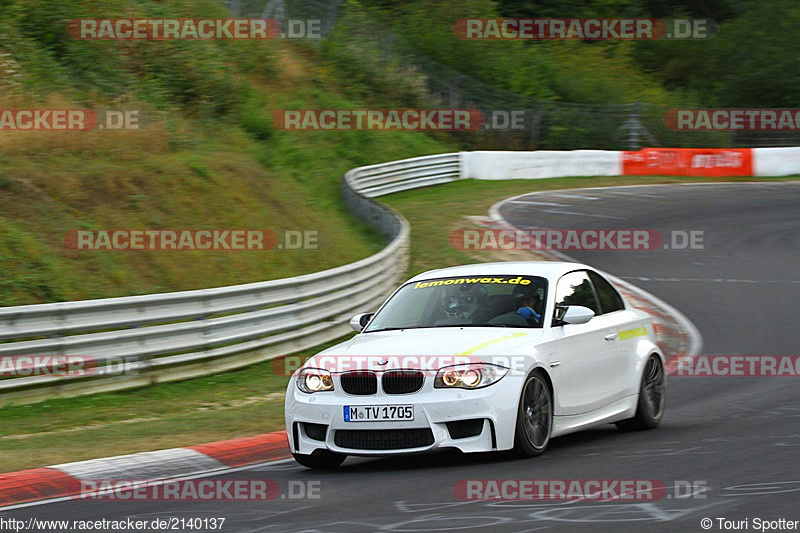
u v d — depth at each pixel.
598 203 68.94
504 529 11.77
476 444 15.80
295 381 17.17
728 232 58.84
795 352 31.34
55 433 22.17
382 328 18.53
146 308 28.14
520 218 62.28
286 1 103.06
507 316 17.98
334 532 12.09
